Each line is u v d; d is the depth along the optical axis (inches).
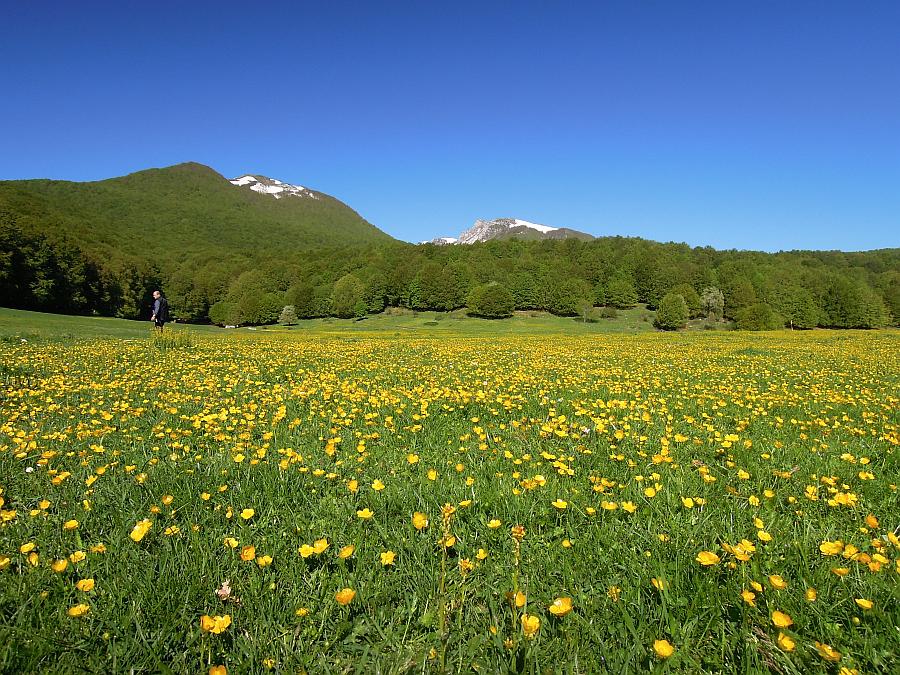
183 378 367.9
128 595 98.1
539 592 99.5
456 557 115.8
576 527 127.2
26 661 79.7
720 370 510.3
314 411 262.2
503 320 4382.4
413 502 141.9
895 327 4119.1
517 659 80.7
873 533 123.3
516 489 145.1
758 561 103.7
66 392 310.5
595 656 82.5
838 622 91.2
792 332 1796.3
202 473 163.6
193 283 4798.2
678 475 164.1
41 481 153.8
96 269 3351.4
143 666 81.7
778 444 198.2
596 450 195.5
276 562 110.0
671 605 94.8
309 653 85.1
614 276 5147.6
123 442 200.8
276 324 4527.6
